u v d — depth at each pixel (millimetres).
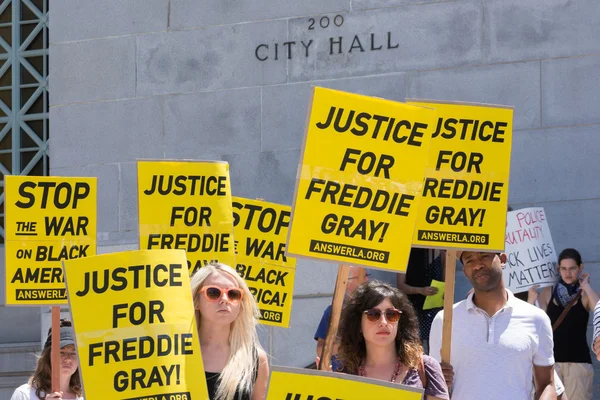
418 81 12758
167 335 5906
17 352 13938
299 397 5527
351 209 6445
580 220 12008
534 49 12328
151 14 14062
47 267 8188
